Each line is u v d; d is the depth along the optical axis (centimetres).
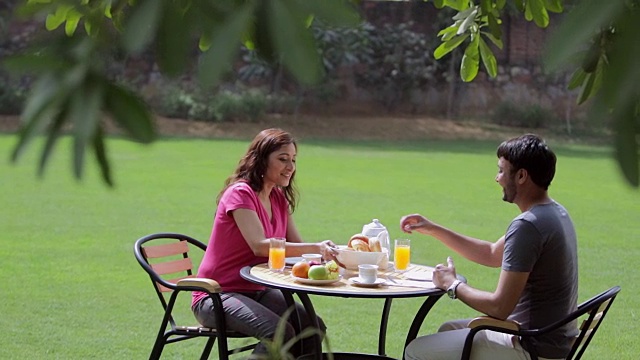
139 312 756
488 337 419
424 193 1617
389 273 488
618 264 1021
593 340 702
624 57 101
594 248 1120
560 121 3002
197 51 112
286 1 109
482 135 2908
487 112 3072
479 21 386
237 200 503
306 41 108
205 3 112
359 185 1695
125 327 708
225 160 2047
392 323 738
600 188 1745
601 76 105
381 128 2916
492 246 488
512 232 406
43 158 108
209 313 482
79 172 108
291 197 548
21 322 711
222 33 109
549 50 106
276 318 465
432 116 3084
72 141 109
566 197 1612
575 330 427
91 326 707
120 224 1198
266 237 514
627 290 889
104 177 110
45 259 963
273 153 516
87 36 114
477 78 3089
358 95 3062
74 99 111
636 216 1402
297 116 2953
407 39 3081
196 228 1192
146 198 1431
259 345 450
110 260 970
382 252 493
